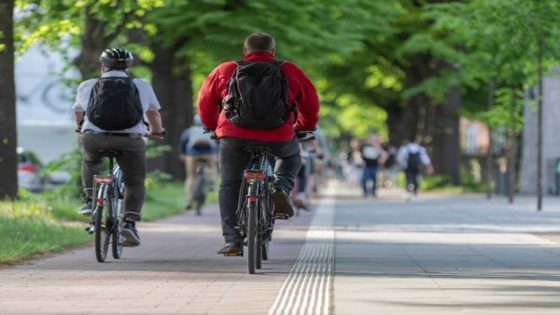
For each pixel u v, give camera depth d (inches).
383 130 7101.4
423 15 2748.5
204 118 1173.1
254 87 1105.4
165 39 3336.6
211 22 3235.7
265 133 1127.0
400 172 5482.3
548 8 2544.3
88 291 951.0
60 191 2383.1
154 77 3590.1
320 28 3444.9
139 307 842.2
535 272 1117.1
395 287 969.5
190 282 1029.2
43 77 4635.8
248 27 3223.4
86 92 1282.0
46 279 1053.8
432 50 4264.3
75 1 2269.9
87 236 1578.5
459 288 959.6
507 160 4062.5
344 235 1747.0
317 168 3570.4
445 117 4520.2
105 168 2218.3
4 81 2004.2
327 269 1155.9
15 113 2026.3
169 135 3698.3
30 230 1528.1
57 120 4653.1
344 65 5049.2
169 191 3100.4
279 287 980.6
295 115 1152.2
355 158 4987.7
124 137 1268.5
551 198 3654.0
